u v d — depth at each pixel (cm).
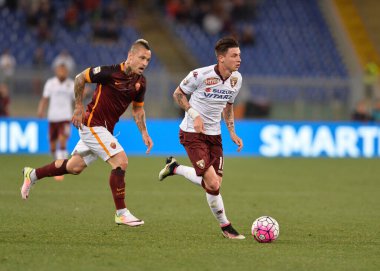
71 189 4441
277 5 10425
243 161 6725
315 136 7375
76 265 2202
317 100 7762
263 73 9600
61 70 5206
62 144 5262
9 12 9144
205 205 3862
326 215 3544
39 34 8931
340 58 10050
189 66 9412
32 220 3159
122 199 2827
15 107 7206
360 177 5562
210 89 2747
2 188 4384
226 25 9844
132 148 7162
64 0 9475
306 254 2458
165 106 7412
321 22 10381
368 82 7775
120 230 2931
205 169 2722
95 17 9319
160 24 9931
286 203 4009
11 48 8862
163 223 3180
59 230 2891
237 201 4069
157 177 5288
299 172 5856
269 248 2559
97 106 2848
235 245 2606
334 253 2488
